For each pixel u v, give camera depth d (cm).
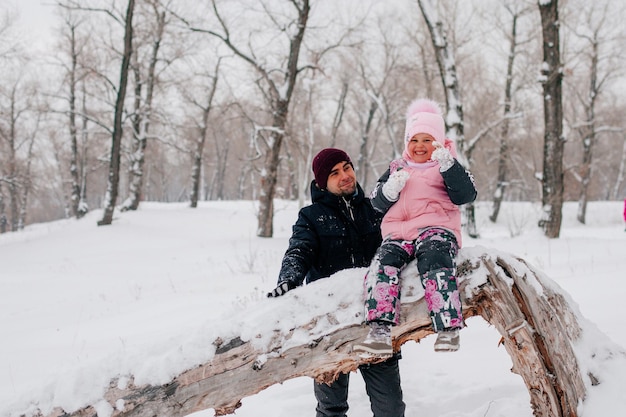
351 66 3122
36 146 4194
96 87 2873
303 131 2681
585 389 256
